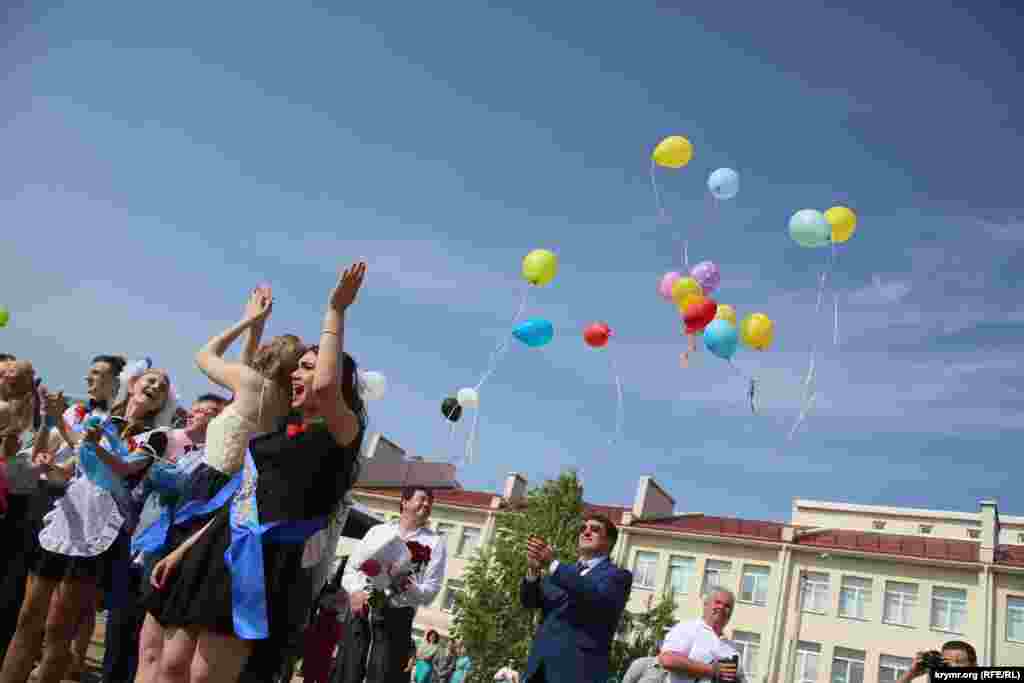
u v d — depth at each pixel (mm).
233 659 2832
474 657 22031
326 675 6176
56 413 4906
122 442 4590
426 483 38344
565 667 4719
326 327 2973
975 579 28391
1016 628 27328
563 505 23672
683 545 32750
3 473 4812
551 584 4984
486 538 35281
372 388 8719
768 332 9180
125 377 5848
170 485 4504
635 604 32281
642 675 6586
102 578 4512
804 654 29609
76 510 4406
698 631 5512
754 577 31375
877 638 28859
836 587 30094
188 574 2887
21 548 5094
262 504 2916
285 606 2898
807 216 8992
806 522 36844
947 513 34812
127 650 4727
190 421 5230
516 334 9836
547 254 9656
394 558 5363
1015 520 35906
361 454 3230
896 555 29516
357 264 2988
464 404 11609
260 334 4035
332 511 3072
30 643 4250
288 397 3355
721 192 9883
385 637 5324
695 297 9672
